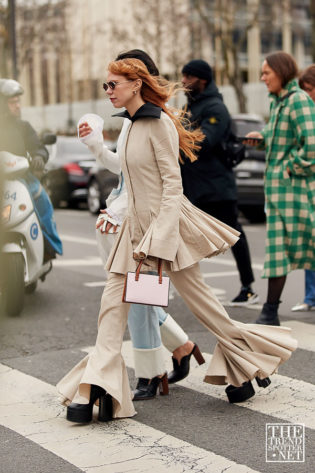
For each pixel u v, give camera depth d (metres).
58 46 46.69
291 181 7.02
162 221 4.60
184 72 7.70
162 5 38.59
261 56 59.44
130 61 4.71
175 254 4.61
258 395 5.27
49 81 66.50
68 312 8.20
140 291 4.58
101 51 49.69
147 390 5.21
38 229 8.03
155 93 4.74
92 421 4.78
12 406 5.10
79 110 51.88
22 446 4.38
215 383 5.05
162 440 4.45
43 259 8.44
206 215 4.82
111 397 4.76
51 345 6.77
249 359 4.90
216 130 7.64
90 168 21.33
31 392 5.41
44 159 8.16
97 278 10.36
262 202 16.59
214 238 4.73
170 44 39.25
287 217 7.01
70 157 21.55
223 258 11.94
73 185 21.19
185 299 4.86
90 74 50.91
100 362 4.65
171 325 5.38
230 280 9.96
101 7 53.22
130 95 4.71
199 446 4.34
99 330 4.77
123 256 4.76
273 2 35.88
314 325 7.30
